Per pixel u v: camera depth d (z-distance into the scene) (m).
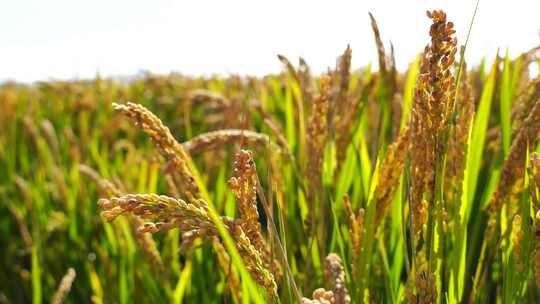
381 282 0.86
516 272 0.67
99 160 1.81
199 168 1.71
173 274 1.18
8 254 2.06
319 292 0.51
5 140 2.92
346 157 1.05
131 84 4.71
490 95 0.90
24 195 1.94
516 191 0.78
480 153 0.89
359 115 1.07
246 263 0.58
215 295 1.09
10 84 4.63
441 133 0.59
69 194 1.84
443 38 0.55
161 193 1.57
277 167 1.02
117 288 1.38
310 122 0.86
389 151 0.72
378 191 0.73
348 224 0.93
